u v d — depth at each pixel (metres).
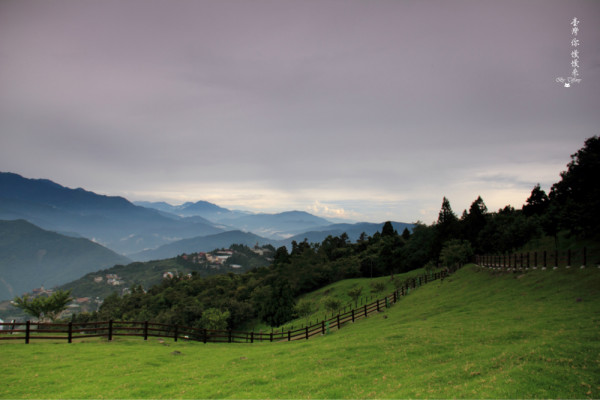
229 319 110.81
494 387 13.73
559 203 58.62
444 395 13.78
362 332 32.09
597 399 12.38
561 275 36.16
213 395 17.09
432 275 80.25
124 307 167.62
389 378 17.30
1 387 18.16
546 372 14.53
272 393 16.67
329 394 15.99
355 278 143.38
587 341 17.84
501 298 35.81
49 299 50.25
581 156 49.97
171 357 25.50
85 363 22.80
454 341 22.55
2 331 27.14
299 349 27.25
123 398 16.92
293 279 142.38
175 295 156.75
